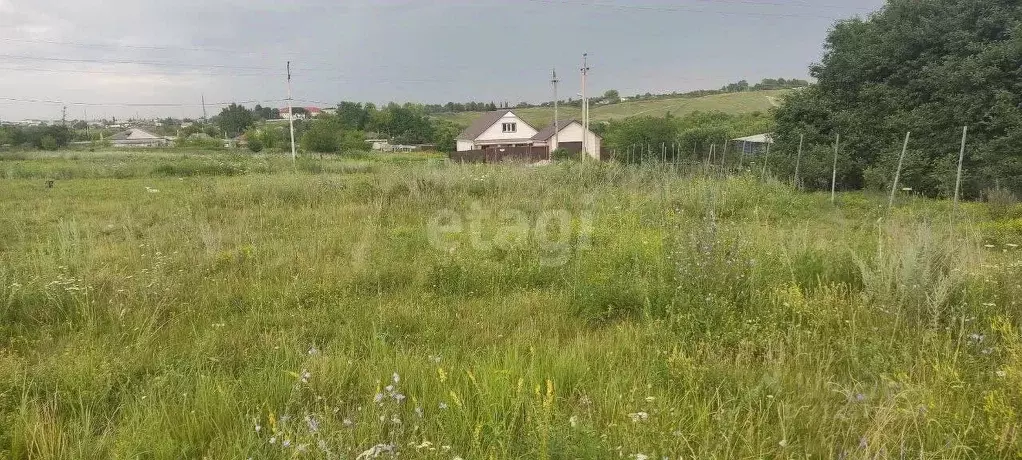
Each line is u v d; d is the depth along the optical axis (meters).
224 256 6.52
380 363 3.56
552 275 5.88
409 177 13.12
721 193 11.10
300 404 3.06
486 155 39.56
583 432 2.49
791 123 23.83
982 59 17.27
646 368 3.44
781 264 5.27
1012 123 15.90
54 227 9.34
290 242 7.51
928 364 3.37
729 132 38.00
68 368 3.42
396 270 5.97
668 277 5.12
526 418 2.88
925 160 17.58
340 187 12.68
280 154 41.47
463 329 4.36
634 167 15.30
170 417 2.97
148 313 4.64
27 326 4.50
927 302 3.97
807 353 3.56
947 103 18.11
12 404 3.17
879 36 21.28
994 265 5.03
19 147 50.81
